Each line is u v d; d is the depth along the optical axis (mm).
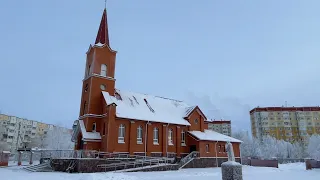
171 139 41188
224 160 43438
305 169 39031
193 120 44875
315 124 103062
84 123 35906
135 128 37031
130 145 35656
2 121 94938
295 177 25516
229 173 12148
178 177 24250
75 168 27078
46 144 78688
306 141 101312
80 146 35688
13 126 97688
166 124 40531
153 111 41719
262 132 106125
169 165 32812
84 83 39719
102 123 35625
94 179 20141
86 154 28922
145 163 32500
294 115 106062
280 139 102250
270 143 92438
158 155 38438
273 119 106688
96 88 37406
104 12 43875
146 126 38250
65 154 30234
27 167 30891
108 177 21172
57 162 28312
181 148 41594
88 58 40750
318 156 67688
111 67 39812
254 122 112125
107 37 41906
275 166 42719
